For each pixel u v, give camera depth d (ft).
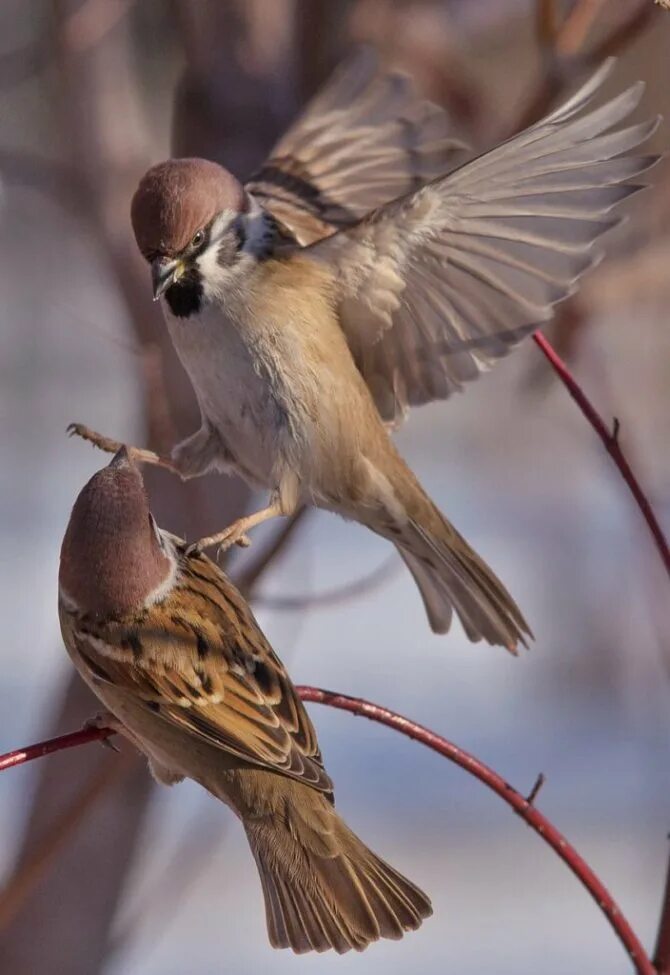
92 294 83.35
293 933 24.62
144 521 25.79
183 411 35.42
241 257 28.48
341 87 32.76
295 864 24.95
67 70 36.11
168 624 25.54
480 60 40.91
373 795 53.57
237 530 28.09
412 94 32.68
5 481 75.41
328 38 35.40
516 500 70.18
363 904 24.64
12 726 52.85
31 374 82.99
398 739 56.70
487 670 60.39
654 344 59.21
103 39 36.55
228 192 28.53
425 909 24.81
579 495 69.41
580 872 24.03
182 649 25.35
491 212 27.20
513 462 72.69
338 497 29.55
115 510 25.59
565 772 54.44
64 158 37.14
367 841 51.34
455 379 29.35
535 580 62.39
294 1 35.68
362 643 62.59
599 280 35.09
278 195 31.99
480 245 27.71
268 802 25.26
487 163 26.07
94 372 84.79
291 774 24.59
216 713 25.07
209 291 28.32
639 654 58.95
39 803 34.99
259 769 25.35
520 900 49.85
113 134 36.22
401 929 24.59
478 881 50.42
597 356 40.27
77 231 43.06
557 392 72.23
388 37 36.04
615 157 25.76
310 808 25.23
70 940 35.09
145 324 35.70
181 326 28.78
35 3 44.45
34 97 43.01
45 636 61.46
